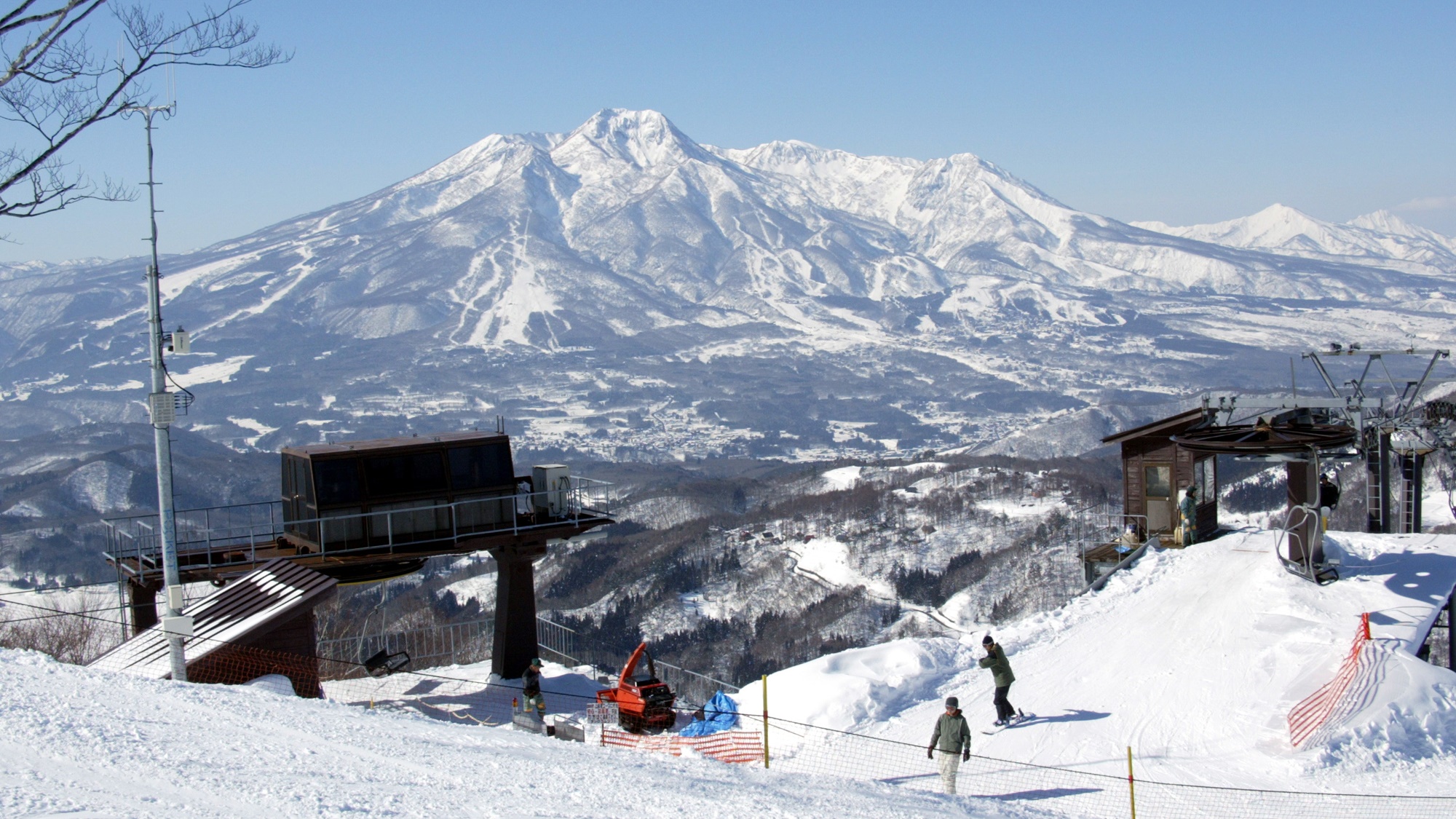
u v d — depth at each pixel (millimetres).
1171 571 25344
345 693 22547
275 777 9188
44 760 8984
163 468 16109
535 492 25219
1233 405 28859
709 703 18422
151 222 15852
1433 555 25562
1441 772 14445
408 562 23594
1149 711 17016
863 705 17656
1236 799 13578
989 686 18875
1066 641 21156
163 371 16188
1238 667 18531
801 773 13531
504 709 21500
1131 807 12992
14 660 13383
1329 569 23594
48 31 11875
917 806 11586
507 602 24188
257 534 25016
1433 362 28609
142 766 9117
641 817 9133
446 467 23828
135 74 13328
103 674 13375
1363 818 12930
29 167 12805
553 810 8984
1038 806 13344
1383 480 29062
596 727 18938
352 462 23031
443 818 8398
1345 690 16750
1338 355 29891
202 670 16703
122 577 22984
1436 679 16844
